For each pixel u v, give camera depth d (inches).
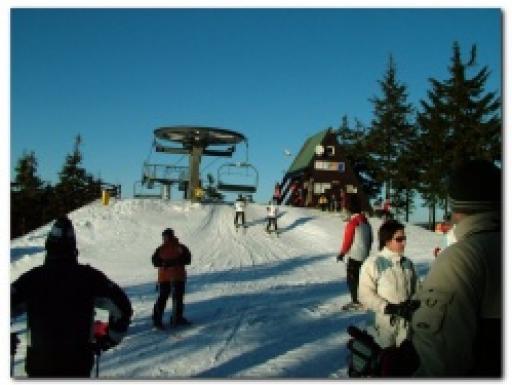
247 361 277.0
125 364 271.0
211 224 1218.0
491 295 83.2
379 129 2155.5
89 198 2645.2
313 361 276.4
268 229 1163.9
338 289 571.5
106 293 148.1
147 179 1525.6
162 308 360.8
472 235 88.2
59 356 139.8
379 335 194.7
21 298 142.2
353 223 424.5
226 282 621.9
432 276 86.5
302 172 1990.7
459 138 1814.7
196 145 1512.1
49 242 147.2
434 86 1904.5
